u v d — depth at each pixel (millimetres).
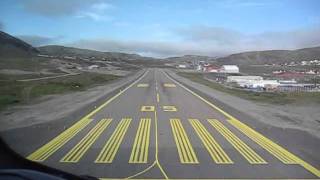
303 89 72875
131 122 24125
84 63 179375
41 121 23000
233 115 28000
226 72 153500
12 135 18812
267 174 12945
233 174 12867
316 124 24094
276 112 29719
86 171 12984
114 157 14984
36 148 16328
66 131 20594
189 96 42656
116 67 167125
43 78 73062
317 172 13312
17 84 51281
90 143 17625
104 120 24797
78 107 30359
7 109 28500
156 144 17516
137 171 13062
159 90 50500
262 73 162625
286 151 16500
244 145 17656
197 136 19688
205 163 14219
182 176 12555
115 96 41219
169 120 25203
